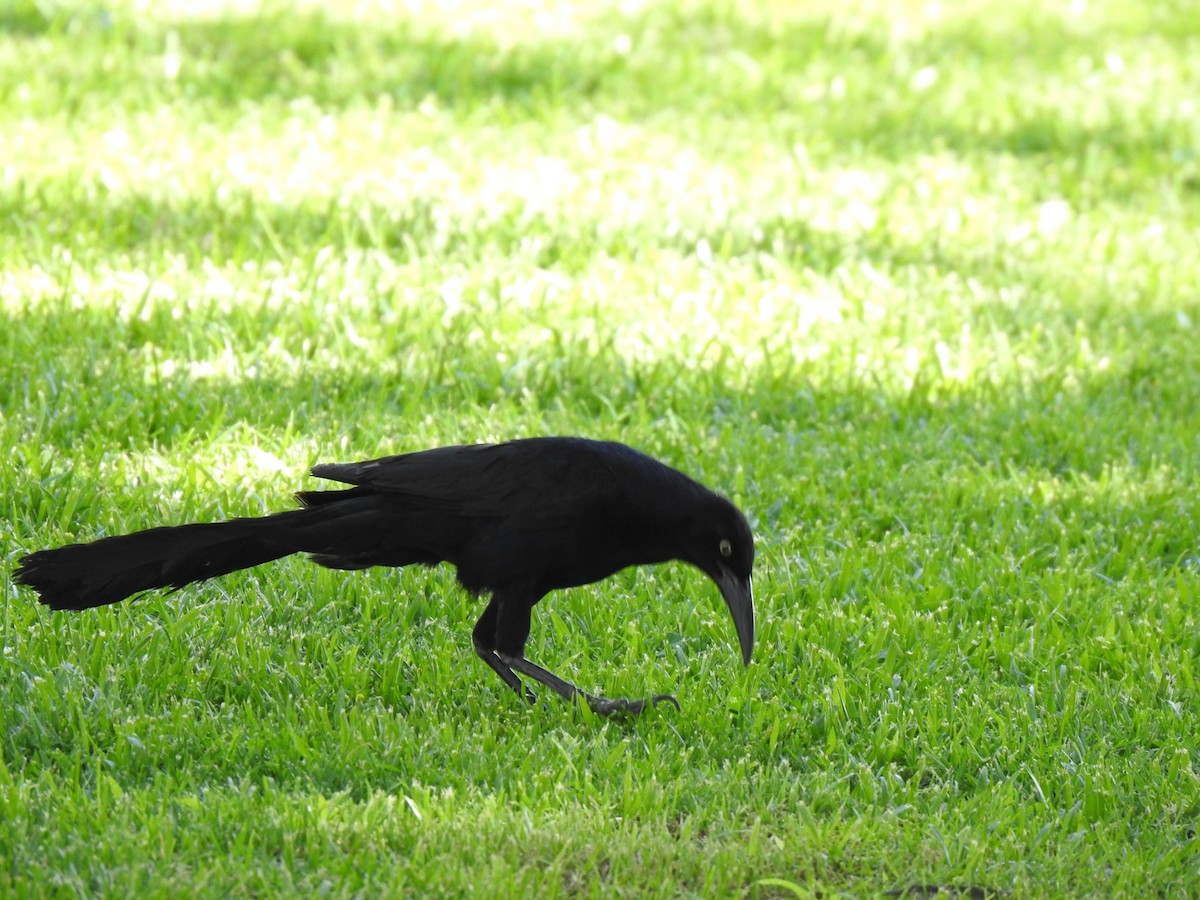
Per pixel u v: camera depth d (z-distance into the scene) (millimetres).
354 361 12055
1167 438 12219
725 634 8836
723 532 7664
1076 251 16297
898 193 17438
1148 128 20594
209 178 15102
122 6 20891
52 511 9383
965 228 16609
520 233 14891
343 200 15242
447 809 6812
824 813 7301
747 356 13031
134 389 11094
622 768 7445
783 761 7605
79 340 11719
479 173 16500
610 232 15156
